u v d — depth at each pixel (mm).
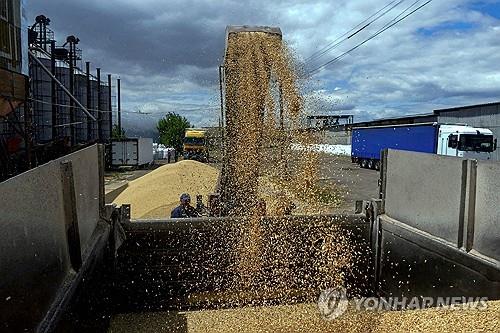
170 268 4348
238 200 4855
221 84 5309
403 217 4195
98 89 29406
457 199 3449
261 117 4910
